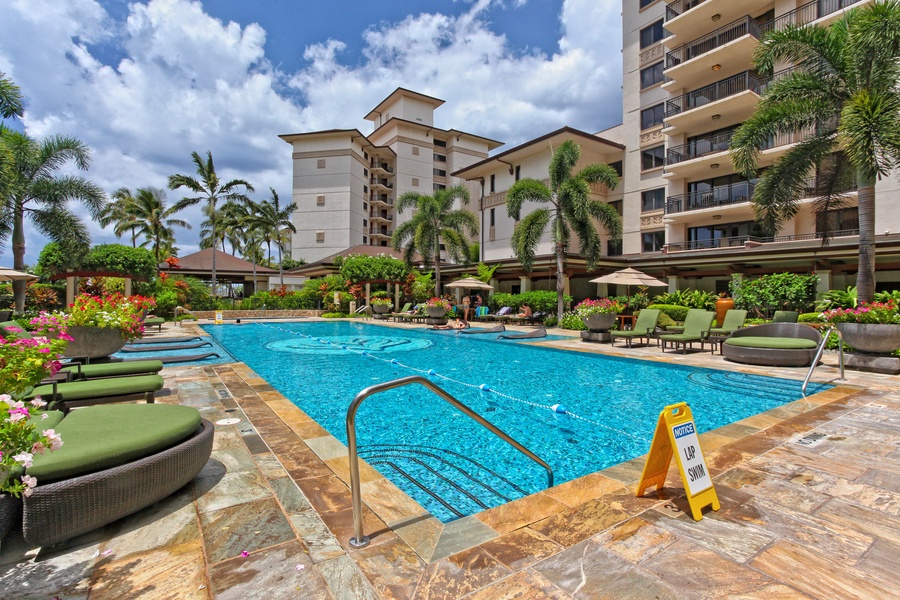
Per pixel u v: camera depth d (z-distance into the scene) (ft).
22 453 5.86
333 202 147.84
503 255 95.81
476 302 83.97
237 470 10.51
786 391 20.94
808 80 34.58
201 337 46.50
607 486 9.72
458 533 7.74
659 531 7.74
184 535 7.61
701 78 75.41
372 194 168.45
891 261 52.75
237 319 73.26
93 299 22.74
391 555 7.04
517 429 16.24
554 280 88.12
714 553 7.04
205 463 9.67
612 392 21.86
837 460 11.06
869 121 29.19
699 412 18.11
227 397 18.12
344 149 147.43
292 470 10.54
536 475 12.21
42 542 6.73
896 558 6.89
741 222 70.44
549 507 8.71
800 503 8.79
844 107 31.37
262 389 19.67
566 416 17.83
